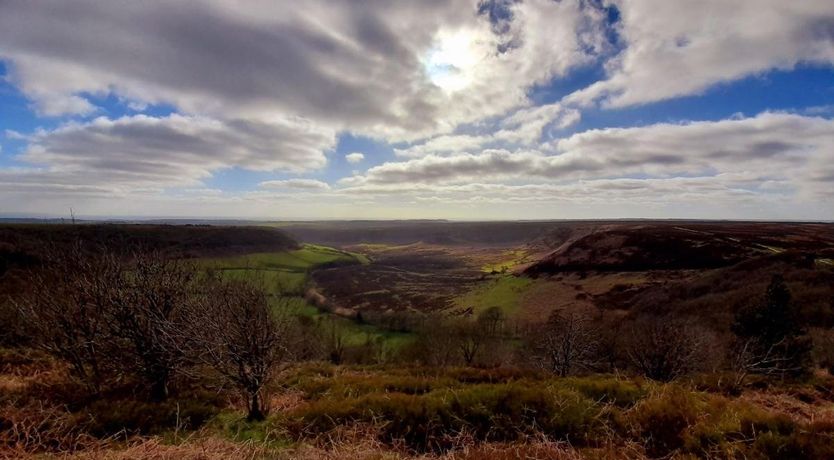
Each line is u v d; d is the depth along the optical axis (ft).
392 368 51.93
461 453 19.81
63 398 24.76
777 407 31.37
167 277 28.63
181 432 21.81
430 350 106.42
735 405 24.59
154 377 26.86
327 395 29.91
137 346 26.55
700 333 61.72
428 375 44.16
